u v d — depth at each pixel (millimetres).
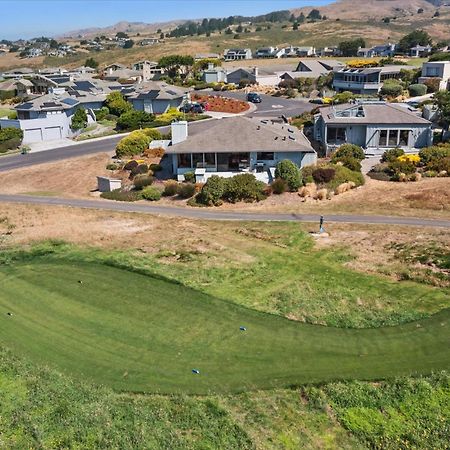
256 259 31625
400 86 96312
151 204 43594
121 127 82250
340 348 22828
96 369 21609
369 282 28422
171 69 148125
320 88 112750
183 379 20938
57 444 17812
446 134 58594
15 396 20031
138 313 25875
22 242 35562
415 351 22438
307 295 27250
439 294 26969
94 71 178250
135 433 18141
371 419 18938
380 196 42500
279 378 20906
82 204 44344
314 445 17875
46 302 27109
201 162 49469
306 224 37094
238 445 17766
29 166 60750
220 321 25031
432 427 18547
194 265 31000
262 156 49375
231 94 115625
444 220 36500
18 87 125438
